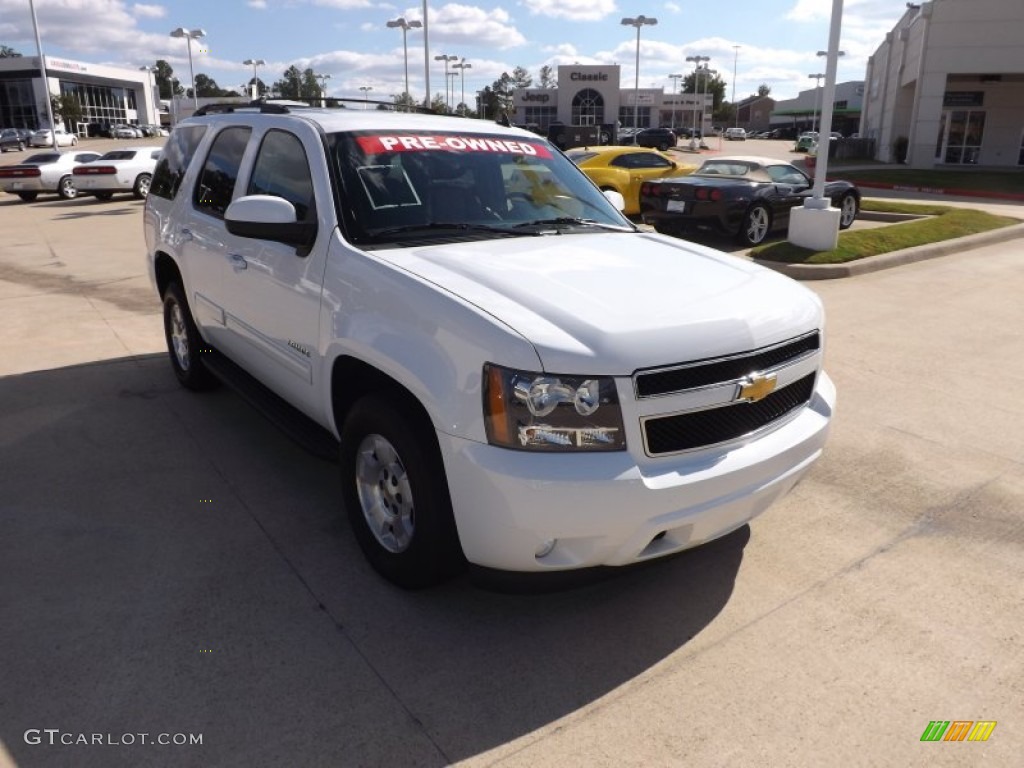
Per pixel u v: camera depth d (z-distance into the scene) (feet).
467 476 9.02
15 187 75.82
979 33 102.94
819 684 9.37
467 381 9.00
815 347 10.98
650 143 172.96
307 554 11.91
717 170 45.01
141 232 50.96
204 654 9.66
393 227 11.98
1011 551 12.40
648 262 11.48
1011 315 27.25
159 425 16.79
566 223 13.60
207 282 15.74
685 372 9.16
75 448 15.58
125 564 11.57
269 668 9.45
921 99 109.29
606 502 8.67
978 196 78.02
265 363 13.91
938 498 14.14
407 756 8.21
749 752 8.34
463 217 12.72
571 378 8.66
